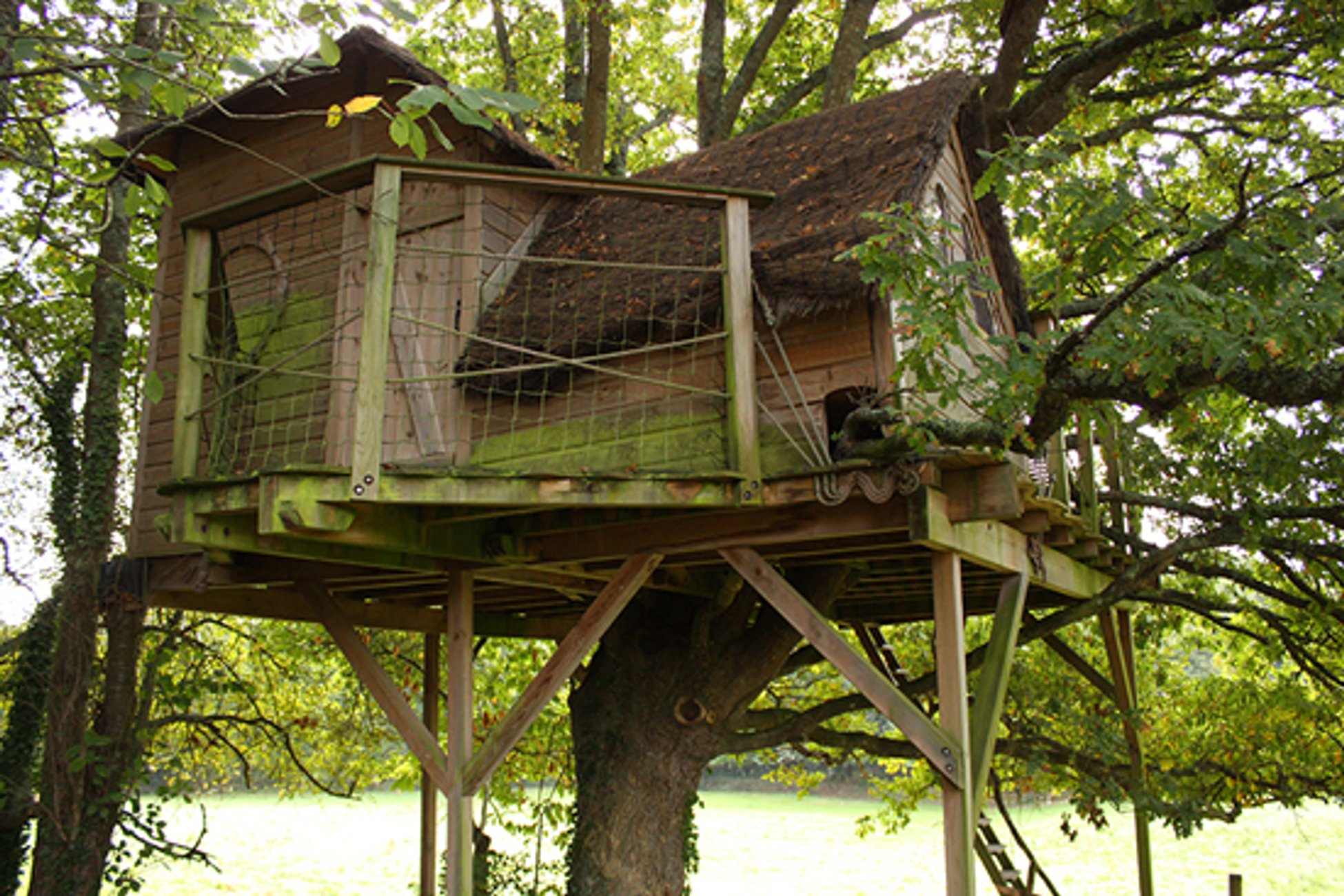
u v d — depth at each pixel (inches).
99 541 378.0
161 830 388.5
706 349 267.4
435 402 300.0
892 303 251.9
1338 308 164.1
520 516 267.3
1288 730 430.9
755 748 351.6
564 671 257.1
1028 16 400.5
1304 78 404.5
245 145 360.8
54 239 217.5
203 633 555.2
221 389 264.4
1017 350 181.9
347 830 1050.1
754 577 248.1
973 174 327.0
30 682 389.1
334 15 187.0
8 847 378.6
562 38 708.7
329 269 325.7
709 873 831.1
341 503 212.1
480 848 463.5
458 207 317.1
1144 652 519.2
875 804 1238.3
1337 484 327.0
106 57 220.5
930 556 279.1
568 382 282.7
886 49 632.4
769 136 355.6
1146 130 459.5
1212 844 891.4
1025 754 400.2
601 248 320.8
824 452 246.1
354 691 559.8
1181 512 339.9
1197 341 166.2
